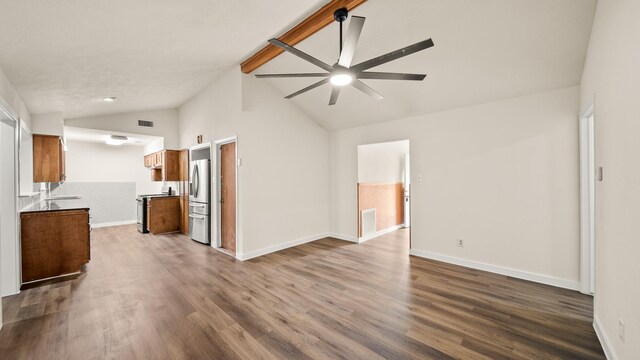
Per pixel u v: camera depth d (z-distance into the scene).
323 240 5.33
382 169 6.02
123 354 1.90
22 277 3.18
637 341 1.46
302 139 5.05
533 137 3.21
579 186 2.94
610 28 1.85
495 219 3.49
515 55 2.78
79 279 3.31
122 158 7.27
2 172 2.90
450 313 2.46
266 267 3.74
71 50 2.59
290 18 2.75
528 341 2.04
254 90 4.22
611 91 1.83
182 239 5.44
